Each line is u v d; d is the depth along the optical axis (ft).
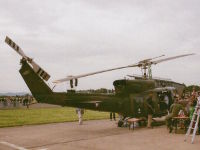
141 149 29.73
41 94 44.91
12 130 47.03
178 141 33.81
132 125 49.47
